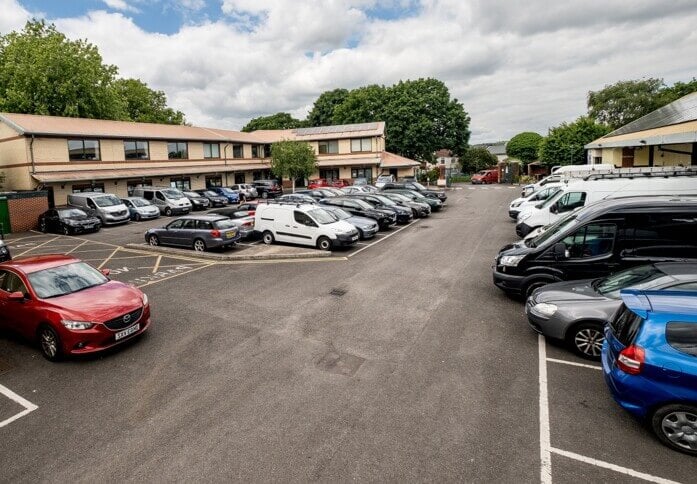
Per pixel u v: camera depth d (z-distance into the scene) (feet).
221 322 30.96
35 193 81.20
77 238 71.56
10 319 27.58
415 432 17.62
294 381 22.17
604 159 104.63
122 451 16.99
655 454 15.94
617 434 17.17
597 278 27.32
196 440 17.51
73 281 28.60
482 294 35.53
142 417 19.35
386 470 15.46
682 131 51.78
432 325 29.19
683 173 46.01
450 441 17.01
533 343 25.81
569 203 51.24
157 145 112.98
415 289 37.65
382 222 71.31
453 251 53.26
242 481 15.08
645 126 74.79
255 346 26.66
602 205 32.01
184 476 15.43
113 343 25.41
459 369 22.91
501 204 105.19
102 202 84.84
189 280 42.96
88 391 21.88
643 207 28.78
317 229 55.88
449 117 178.60
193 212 100.78
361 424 18.26
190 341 27.71
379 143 150.92
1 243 48.57
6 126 87.30
